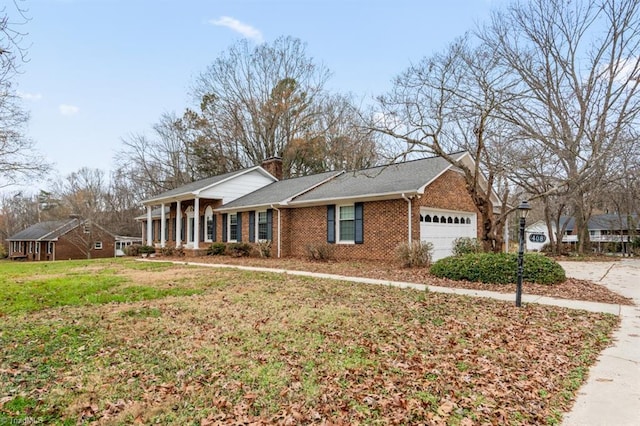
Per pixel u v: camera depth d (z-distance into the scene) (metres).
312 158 31.56
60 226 38.91
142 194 43.41
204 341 5.02
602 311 6.85
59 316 6.35
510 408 3.29
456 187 16.58
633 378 3.95
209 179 24.61
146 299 7.75
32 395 3.52
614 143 14.26
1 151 18.45
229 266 14.34
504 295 8.17
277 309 6.75
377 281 10.00
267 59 32.31
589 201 21.77
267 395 3.52
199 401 3.42
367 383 3.75
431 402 3.37
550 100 17.50
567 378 3.95
